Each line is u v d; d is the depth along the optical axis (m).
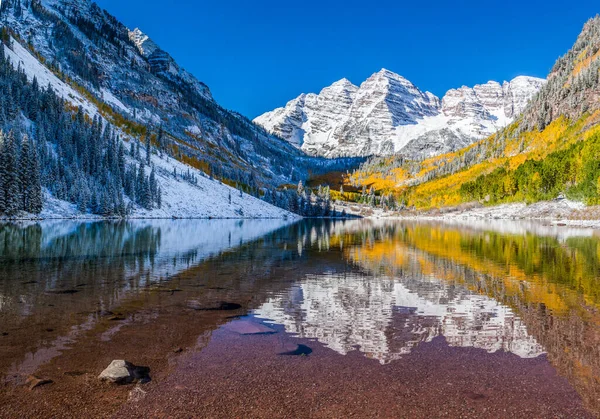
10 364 8.96
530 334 11.80
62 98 157.12
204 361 9.38
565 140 165.38
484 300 16.33
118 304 14.84
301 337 11.38
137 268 23.88
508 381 8.50
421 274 23.05
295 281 20.61
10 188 74.50
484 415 7.04
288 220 148.62
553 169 121.81
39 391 7.66
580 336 11.62
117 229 61.56
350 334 11.73
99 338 10.89
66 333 11.27
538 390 8.08
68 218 87.69
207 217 134.12
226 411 7.04
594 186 96.50
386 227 89.75
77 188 97.56
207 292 17.44
